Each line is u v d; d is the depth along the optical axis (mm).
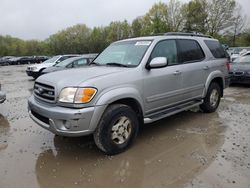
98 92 3277
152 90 4004
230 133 4426
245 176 3002
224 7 42438
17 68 28703
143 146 3924
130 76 3682
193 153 3658
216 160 3420
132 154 3650
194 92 4988
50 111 3291
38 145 4023
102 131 3408
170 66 4383
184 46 4828
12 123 5180
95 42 62344
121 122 3613
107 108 3461
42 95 3590
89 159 3531
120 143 3648
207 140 4133
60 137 4359
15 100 7598
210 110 5656
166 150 3777
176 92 4492
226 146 3875
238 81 9172
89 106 3225
